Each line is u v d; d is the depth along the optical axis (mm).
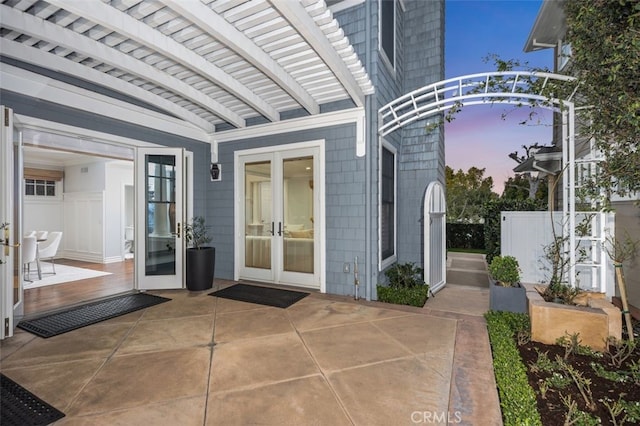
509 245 5309
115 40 3412
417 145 6121
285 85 4152
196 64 3766
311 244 5262
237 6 2973
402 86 6355
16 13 2895
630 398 2207
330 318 3920
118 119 4711
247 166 5926
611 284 4105
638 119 2430
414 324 3725
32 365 2750
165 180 5422
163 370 2658
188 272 5215
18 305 3781
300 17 2875
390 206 5703
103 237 8445
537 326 3156
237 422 2012
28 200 8750
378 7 4812
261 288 5344
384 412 2100
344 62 3906
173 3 2639
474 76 4047
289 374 2590
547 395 2252
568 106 3656
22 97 3748
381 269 4941
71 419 2033
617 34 2652
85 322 3773
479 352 2980
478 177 18359
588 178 3912
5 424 1977
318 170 5137
